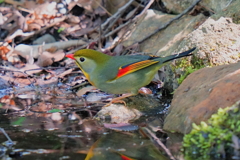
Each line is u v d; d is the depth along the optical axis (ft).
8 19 50.06
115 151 24.81
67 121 31.07
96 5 50.62
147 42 43.32
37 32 49.16
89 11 51.01
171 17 45.06
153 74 32.24
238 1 37.40
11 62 45.85
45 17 50.83
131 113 32.24
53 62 45.39
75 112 33.58
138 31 45.24
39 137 27.30
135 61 31.89
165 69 38.47
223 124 23.47
